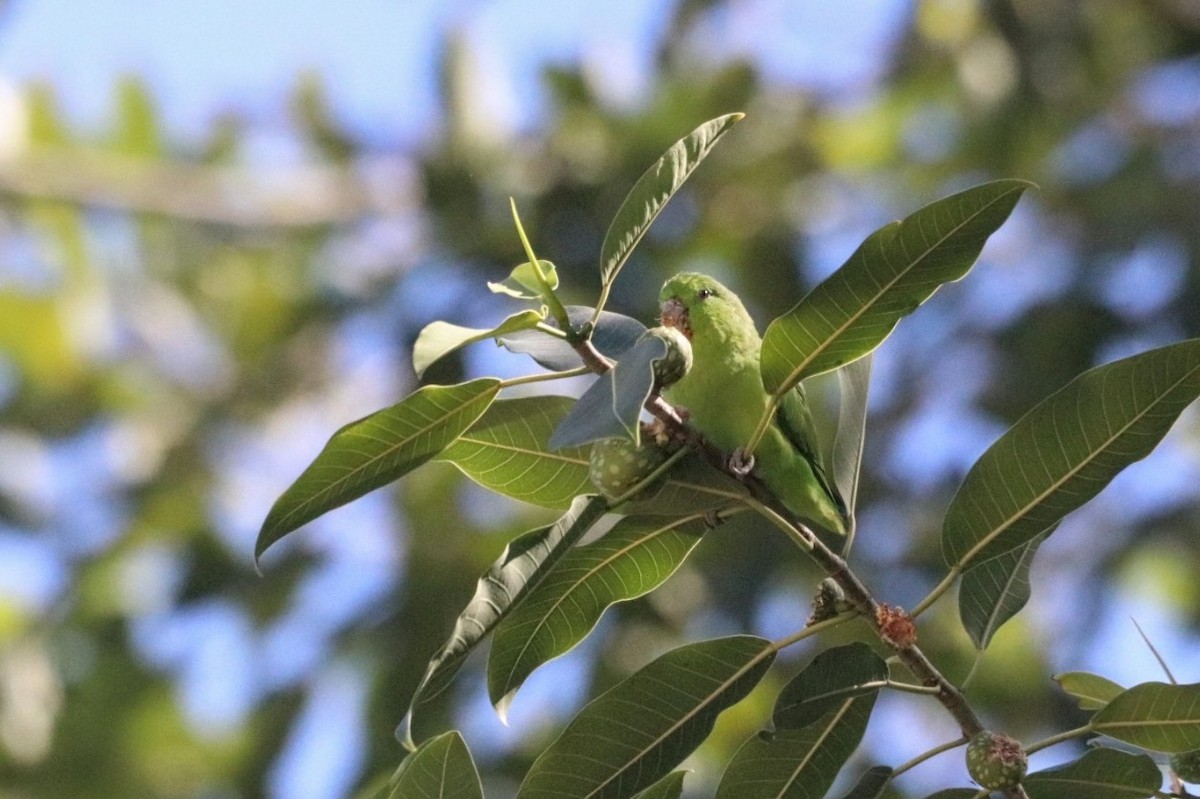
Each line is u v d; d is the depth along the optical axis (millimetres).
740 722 13203
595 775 5059
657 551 5270
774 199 16203
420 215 16156
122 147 17469
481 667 13875
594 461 4848
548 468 5375
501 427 5289
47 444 17031
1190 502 16297
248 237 17844
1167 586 17250
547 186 15148
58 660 15508
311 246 17516
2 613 15781
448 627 14180
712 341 7258
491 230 15188
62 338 17172
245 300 17500
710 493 4980
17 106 17156
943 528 5074
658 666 5059
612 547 5207
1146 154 17125
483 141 15352
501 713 5184
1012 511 5031
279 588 15000
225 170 17766
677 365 4680
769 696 13391
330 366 17266
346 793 13680
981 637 5520
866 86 17344
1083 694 5895
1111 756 4949
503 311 15344
